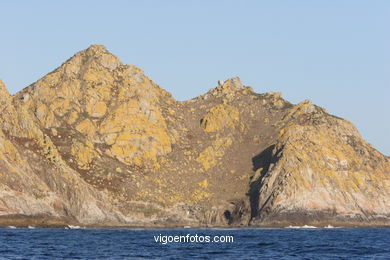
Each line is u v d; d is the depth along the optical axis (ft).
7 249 407.23
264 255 415.03
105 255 398.62
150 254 410.52
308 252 441.27
